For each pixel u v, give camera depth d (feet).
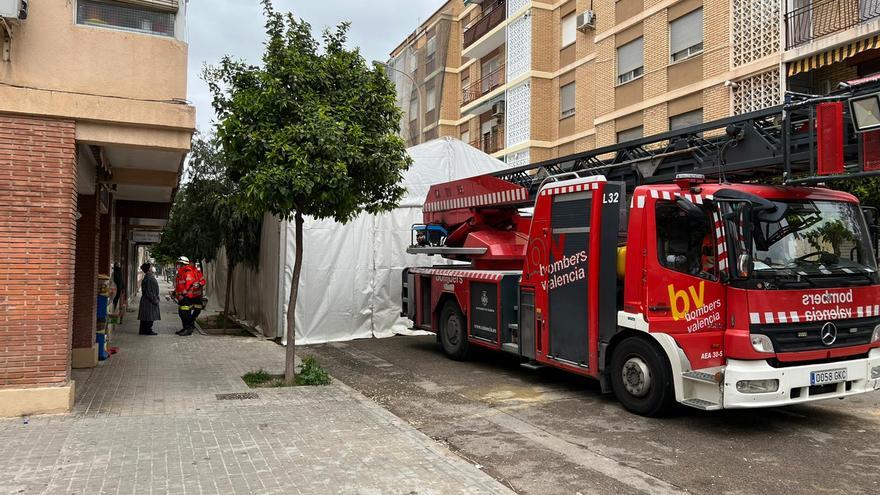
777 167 22.04
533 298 28.60
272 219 44.80
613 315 23.85
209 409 22.39
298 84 25.68
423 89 112.06
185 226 49.49
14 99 20.53
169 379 28.04
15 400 20.42
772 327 19.88
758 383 19.53
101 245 37.35
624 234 24.50
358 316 45.27
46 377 20.94
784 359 19.81
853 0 43.80
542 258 27.78
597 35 71.10
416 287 40.22
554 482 16.21
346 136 25.16
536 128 81.76
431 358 36.78
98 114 21.68
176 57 23.12
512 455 18.48
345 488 14.83
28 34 21.12
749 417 22.77
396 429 20.20
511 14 87.10
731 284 20.29
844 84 19.12
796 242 21.16
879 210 23.94
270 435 19.19
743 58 51.72
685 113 58.65
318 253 43.88
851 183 32.76
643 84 63.82
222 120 25.68
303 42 26.76
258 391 25.79
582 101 75.36
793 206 21.62
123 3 22.62
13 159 20.63
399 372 32.30
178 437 18.69
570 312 26.02
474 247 35.81
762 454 18.51
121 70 22.38
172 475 15.38
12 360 20.48
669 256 21.88
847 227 22.35
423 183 48.01
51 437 18.26
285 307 43.01
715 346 20.54
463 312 34.83
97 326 34.01
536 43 82.07
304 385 27.27
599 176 25.05
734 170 22.82
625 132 67.00
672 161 25.48
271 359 34.83
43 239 20.88
